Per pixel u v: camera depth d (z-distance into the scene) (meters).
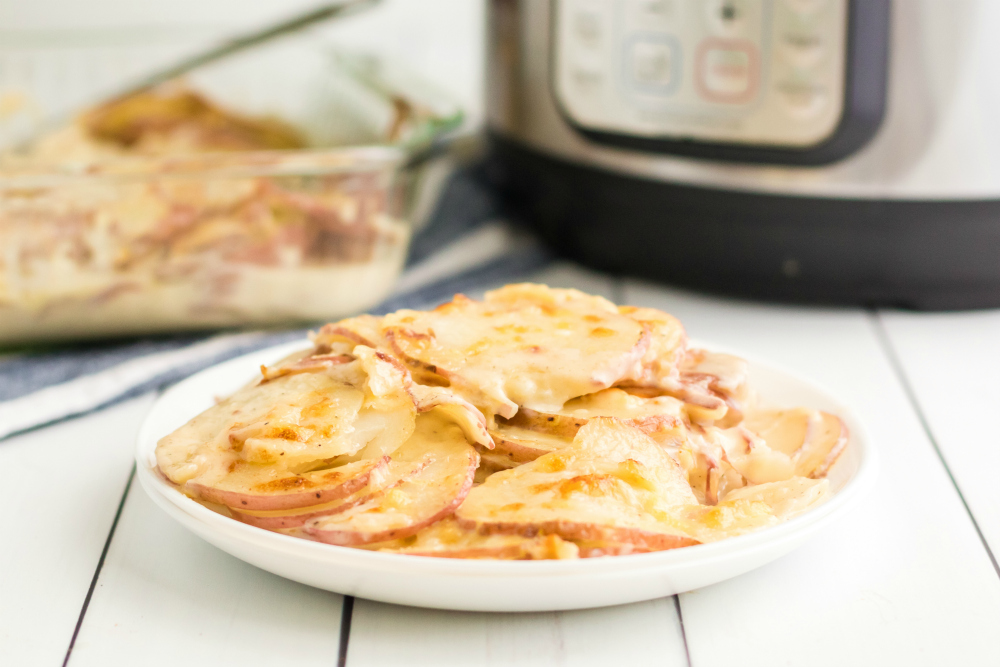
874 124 0.68
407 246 0.77
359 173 0.70
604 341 0.56
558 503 0.52
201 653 0.52
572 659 0.52
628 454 0.53
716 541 0.52
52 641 0.53
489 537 0.51
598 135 0.73
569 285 0.77
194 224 0.69
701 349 0.60
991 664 0.52
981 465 0.61
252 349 0.69
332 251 0.71
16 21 0.93
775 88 0.69
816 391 0.60
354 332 0.57
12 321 0.69
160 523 0.58
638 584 0.51
